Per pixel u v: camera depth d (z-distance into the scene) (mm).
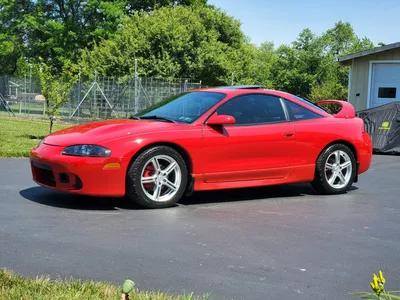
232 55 32906
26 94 25344
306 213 5410
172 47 27688
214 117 5617
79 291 2934
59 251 3838
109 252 3857
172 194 5430
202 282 3312
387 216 5383
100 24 38125
